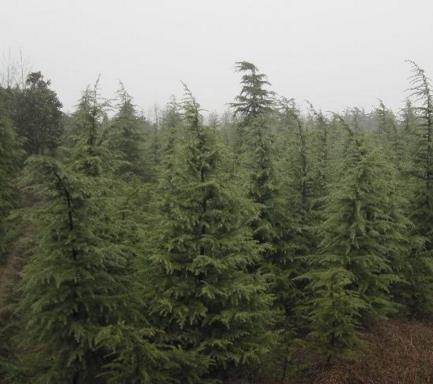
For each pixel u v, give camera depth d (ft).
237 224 31.73
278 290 42.42
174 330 29.71
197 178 31.01
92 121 34.32
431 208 47.01
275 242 44.91
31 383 26.18
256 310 31.22
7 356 34.47
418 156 48.62
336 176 46.83
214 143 31.65
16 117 90.02
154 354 23.47
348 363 34.27
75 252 25.38
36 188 23.36
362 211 38.93
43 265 25.25
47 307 25.84
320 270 40.27
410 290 44.52
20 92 96.68
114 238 29.66
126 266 30.22
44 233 24.75
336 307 31.01
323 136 58.49
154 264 30.53
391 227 40.24
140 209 40.52
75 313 25.72
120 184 36.50
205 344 28.96
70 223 24.88
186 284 29.25
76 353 24.48
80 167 30.71
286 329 39.86
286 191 46.78
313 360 35.37
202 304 28.94
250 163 45.16
